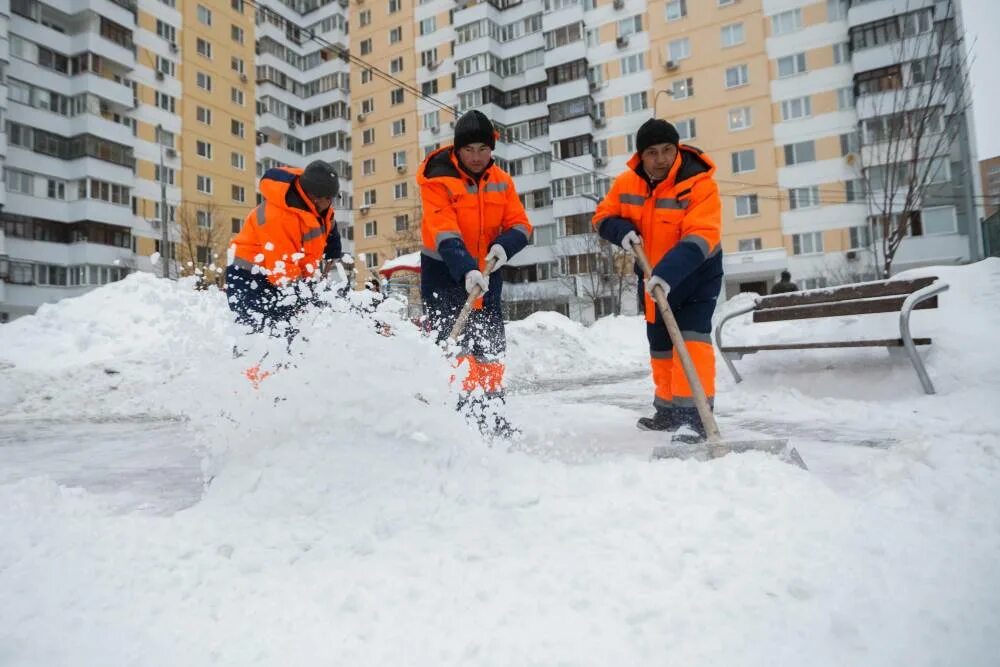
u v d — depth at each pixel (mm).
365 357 2596
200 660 1220
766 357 5875
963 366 4414
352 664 1184
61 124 31234
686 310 3410
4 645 1263
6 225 29422
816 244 28922
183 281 2994
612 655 1167
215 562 1725
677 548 1601
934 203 26188
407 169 42938
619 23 34125
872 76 27078
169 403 2678
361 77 45219
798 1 29562
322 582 1570
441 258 3430
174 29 37406
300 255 3236
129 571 1661
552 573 1526
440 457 2398
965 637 1174
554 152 35312
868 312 4734
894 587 1355
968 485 1988
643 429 3926
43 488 2504
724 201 30797
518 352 12086
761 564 1485
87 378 8000
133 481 3123
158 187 35656
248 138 42125
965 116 25750
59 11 31453
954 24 17922
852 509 1809
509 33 39188
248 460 2408
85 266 31422
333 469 2266
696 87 31875
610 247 30844
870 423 3895
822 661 1123
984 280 5281
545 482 2205
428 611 1380
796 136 29469
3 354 8523
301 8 47594
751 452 2297
